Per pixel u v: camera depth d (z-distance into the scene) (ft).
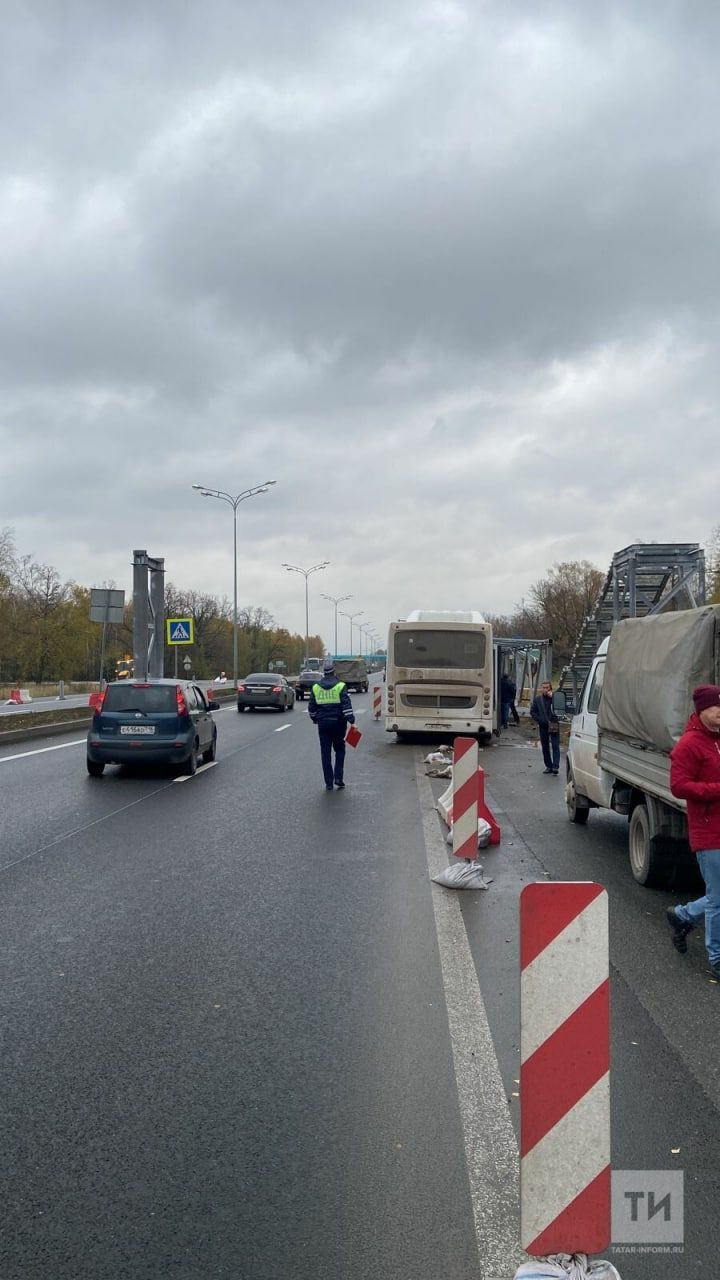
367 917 24.00
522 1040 9.89
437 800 41.78
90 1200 11.09
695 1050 15.74
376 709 108.78
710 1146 12.52
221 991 18.43
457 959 20.49
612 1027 16.76
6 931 22.58
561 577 240.32
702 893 26.96
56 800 44.37
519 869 30.01
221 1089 14.05
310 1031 16.37
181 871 29.32
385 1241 10.32
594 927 9.92
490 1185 11.43
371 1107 13.48
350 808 42.50
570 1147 9.80
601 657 36.83
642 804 28.19
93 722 53.11
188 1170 11.75
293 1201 11.07
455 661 76.07
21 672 276.82
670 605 80.23
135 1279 9.68
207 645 383.86
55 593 288.10
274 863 30.58
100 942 21.72
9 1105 13.53
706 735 19.52
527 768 61.72
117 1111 13.34
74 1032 16.30
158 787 49.39
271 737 84.07
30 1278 9.69
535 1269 9.53
